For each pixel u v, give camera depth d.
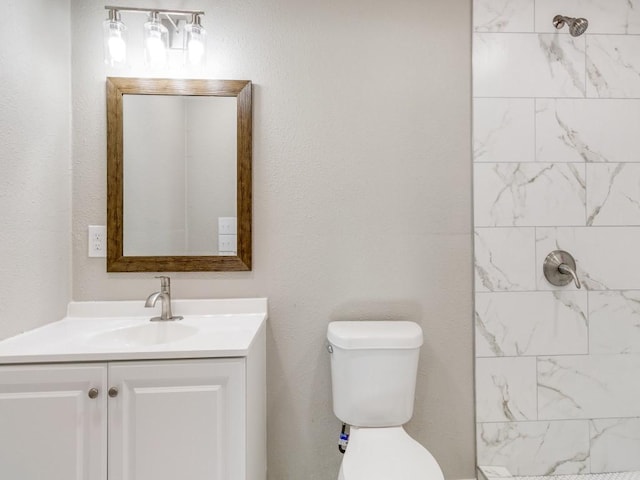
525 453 1.51
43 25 1.26
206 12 1.48
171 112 1.45
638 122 1.53
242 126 1.46
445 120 1.53
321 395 1.51
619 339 1.53
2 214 1.08
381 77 1.52
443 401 1.52
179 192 1.46
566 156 1.52
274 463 1.49
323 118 1.50
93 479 0.98
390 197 1.52
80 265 1.43
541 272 1.52
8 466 0.97
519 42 1.52
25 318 1.18
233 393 1.02
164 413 1.00
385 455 1.11
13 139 1.12
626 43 1.54
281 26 1.50
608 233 1.53
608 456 1.52
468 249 1.53
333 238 1.50
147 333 1.32
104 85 1.44
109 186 1.42
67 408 0.98
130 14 1.46
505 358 1.51
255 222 1.49
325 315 1.50
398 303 1.52
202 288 1.47
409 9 1.52
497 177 1.52
